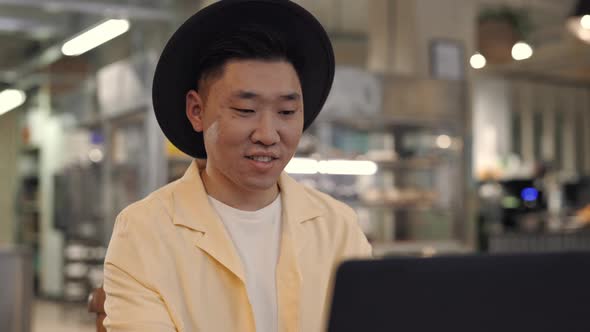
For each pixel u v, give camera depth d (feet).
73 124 32.40
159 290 3.81
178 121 4.32
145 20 26.40
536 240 26.78
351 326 2.27
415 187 25.64
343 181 24.09
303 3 32.48
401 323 2.26
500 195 34.55
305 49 4.19
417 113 25.27
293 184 4.24
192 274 3.89
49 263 37.35
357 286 2.26
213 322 3.87
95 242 27.96
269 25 4.07
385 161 24.72
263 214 4.11
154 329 3.70
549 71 44.88
